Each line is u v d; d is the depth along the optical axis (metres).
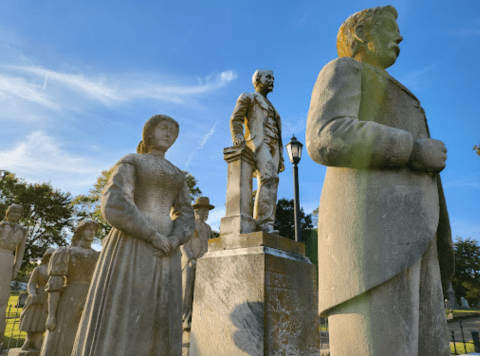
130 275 2.97
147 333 2.90
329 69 1.61
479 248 43.66
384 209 1.38
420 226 1.35
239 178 5.16
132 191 3.23
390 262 1.31
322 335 9.12
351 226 1.41
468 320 21.77
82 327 2.92
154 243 3.11
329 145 1.43
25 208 33.59
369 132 1.38
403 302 1.30
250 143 5.63
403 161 1.39
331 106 1.51
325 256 1.49
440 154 1.39
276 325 4.02
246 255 4.34
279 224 20.97
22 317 6.34
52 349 4.73
